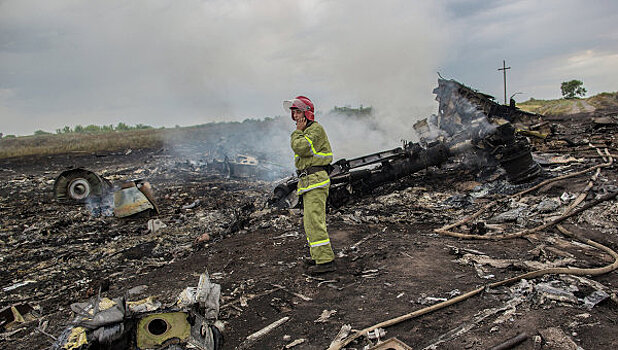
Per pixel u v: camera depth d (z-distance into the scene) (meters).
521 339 2.78
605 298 3.27
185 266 5.16
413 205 7.64
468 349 2.77
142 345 2.84
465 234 5.51
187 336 2.91
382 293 3.84
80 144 25.81
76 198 8.68
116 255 5.83
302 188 4.42
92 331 2.69
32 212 8.74
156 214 8.04
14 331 3.65
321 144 4.42
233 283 4.39
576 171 8.47
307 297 3.90
